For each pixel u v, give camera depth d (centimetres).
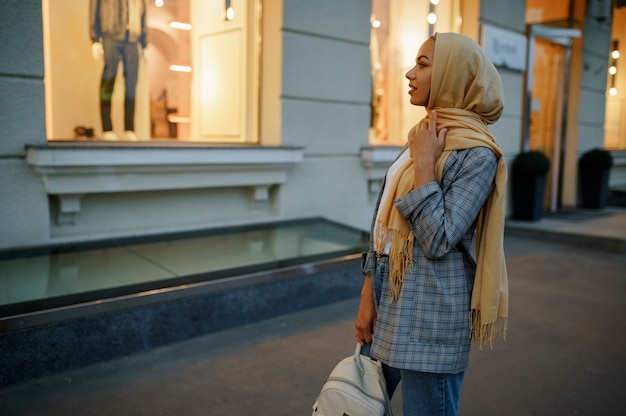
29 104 413
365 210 666
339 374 190
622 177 1300
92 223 465
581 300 514
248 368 344
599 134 1143
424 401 180
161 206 507
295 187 591
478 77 178
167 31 545
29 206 419
